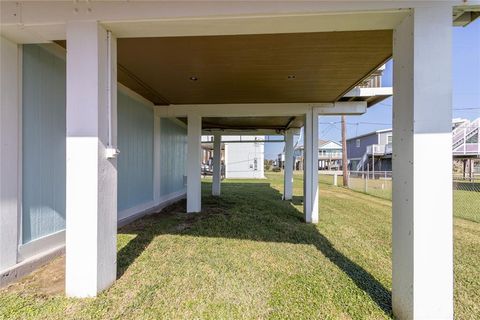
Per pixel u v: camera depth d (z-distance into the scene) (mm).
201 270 2805
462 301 2266
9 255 2551
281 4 2047
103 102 2275
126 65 3594
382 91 4965
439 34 1872
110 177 2387
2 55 2455
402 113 2006
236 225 4895
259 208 6852
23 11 2209
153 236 4090
